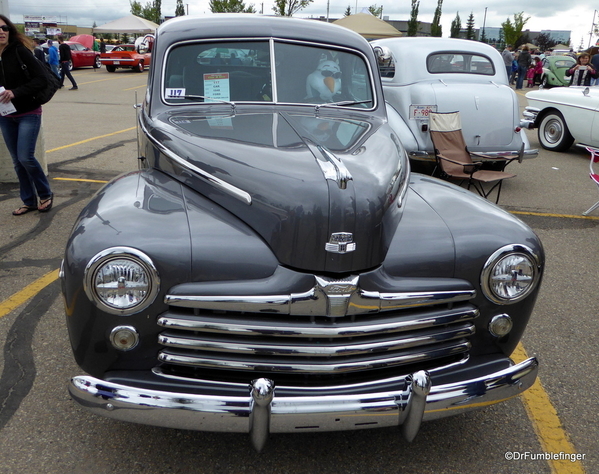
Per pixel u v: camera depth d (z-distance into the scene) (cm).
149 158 301
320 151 247
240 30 351
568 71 1267
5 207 572
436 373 232
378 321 218
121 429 260
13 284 398
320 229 213
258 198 226
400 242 231
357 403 205
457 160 627
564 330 367
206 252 213
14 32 485
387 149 275
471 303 235
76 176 704
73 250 211
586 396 297
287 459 246
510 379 224
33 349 319
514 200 680
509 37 5300
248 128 288
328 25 382
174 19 373
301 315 212
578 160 951
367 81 367
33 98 500
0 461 236
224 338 214
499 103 691
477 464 247
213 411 202
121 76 2400
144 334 215
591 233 566
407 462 246
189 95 334
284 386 214
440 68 712
